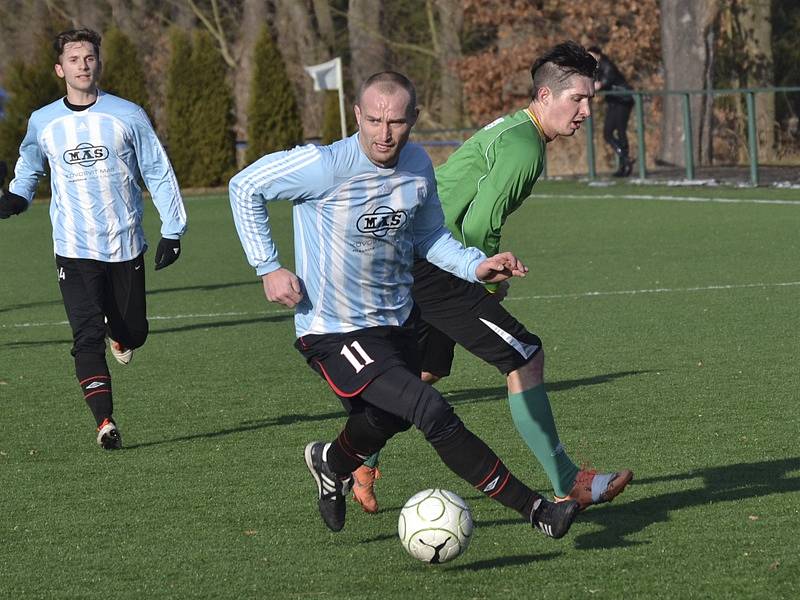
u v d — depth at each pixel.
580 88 16.38
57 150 20.88
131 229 21.23
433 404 13.62
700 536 14.73
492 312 16.14
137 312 21.50
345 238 13.88
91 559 14.73
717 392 22.56
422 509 13.76
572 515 13.66
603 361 25.98
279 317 34.62
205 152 89.94
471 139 17.03
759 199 59.09
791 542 14.37
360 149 13.60
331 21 133.50
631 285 36.72
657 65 103.00
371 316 14.31
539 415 16.02
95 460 19.66
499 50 106.19
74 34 20.88
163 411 23.14
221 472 18.62
